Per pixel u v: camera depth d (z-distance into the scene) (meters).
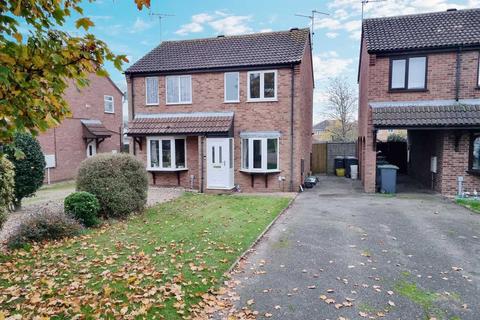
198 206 10.95
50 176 19.22
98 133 21.55
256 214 9.56
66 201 8.27
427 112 12.46
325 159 21.84
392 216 9.29
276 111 14.93
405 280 5.12
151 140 16.20
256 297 4.58
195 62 16.11
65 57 2.72
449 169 12.65
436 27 13.72
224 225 8.30
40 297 4.43
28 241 6.87
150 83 16.70
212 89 15.76
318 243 6.94
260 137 14.94
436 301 4.46
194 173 16.06
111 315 3.98
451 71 12.73
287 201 11.70
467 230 7.80
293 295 4.64
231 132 15.21
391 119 12.52
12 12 2.50
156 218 9.22
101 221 8.64
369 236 7.41
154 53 17.61
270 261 5.92
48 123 2.80
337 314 4.14
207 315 4.09
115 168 9.39
